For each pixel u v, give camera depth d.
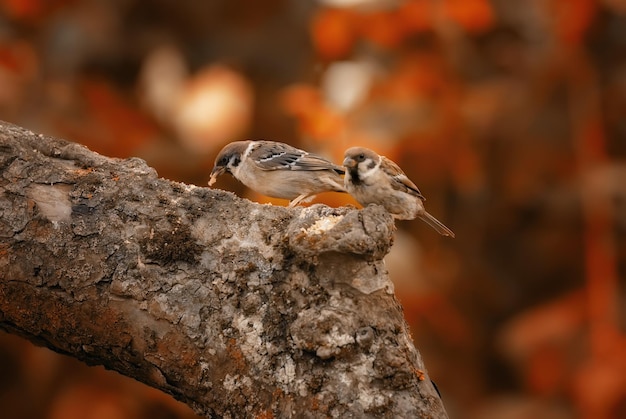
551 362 12.00
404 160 12.46
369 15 12.00
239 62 13.48
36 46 12.29
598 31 13.01
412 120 11.96
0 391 11.16
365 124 11.88
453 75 12.41
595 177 12.70
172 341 5.68
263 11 13.40
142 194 5.99
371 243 5.41
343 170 8.67
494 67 13.35
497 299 13.46
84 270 5.79
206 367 5.64
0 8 12.34
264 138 12.58
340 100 11.78
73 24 12.35
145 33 12.94
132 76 12.80
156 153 11.45
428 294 11.53
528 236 13.96
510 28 13.24
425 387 5.54
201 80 11.88
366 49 12.54
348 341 5.45
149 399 10.73
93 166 6.15
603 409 11.36
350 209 5.80
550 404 11.96
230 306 5.66
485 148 13.18
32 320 5.88
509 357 12.35
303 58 13.37
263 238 5.78
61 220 5.89
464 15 12.09
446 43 12.34
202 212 5.91
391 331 5.53
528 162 13.30
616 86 13.23
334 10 11.99
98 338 5.82
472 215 13.49
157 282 5.73
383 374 5.43
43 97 11.59
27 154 6.11
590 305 12.33
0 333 10.94
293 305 5.59
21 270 5.82
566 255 13.88
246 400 5.57
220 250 5.78
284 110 12.38
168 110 11.78
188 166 11.55
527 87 13.21
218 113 11.59
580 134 13.11
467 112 12.48
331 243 5.45
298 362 5.51
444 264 13.23
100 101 11.78
